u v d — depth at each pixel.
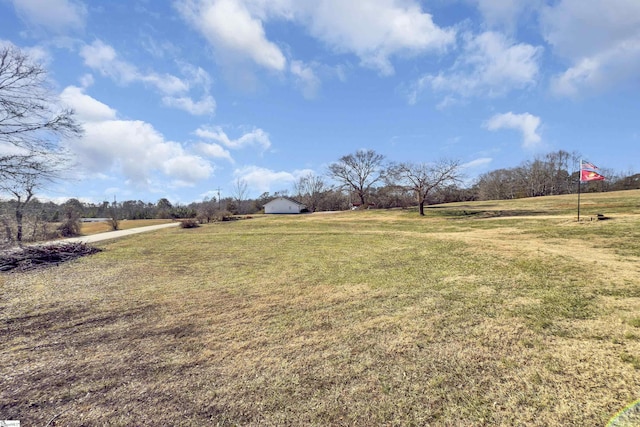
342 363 2.95
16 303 5.22
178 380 2.77
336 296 5.16
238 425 2.17
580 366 2.70
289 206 53.69
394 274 6.54
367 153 47.25
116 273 7.60
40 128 9.26
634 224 11.26
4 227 12.45
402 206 32.59
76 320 4.38
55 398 2.56
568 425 2.03
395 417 2.18
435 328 3.66
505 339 3.28
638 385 2.39
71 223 20.23
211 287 6.05
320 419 2.19
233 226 23.88
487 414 2.16
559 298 4.42
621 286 4.77
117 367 3.04
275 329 3.86
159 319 4.35
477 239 11.17
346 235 14.70
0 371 3.02
